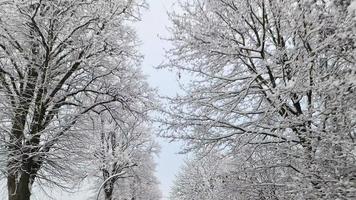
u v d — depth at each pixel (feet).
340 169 21.80
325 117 23.13
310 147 23.34
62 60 40.98
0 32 36.04
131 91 43.70
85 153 42.80
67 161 40.65
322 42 22.33
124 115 47.11
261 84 28.73
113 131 75.66
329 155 22.00
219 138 28.73
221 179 31.22
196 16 29.73
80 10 40.09
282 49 25.02
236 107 30.53
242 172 29.17
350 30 19.88
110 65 43.98
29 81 36.45
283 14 25.61
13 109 36.86
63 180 42.47
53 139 36.81
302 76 23.49
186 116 28.89
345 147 21.24
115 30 41.60
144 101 43.04
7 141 35.50
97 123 46.14
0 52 36.91
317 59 24.97
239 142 27.45
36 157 36.68
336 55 22.67
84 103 44.09
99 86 44.04
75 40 39.04
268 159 27.48
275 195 28.17
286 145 25.02
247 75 29.30
